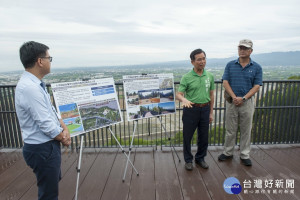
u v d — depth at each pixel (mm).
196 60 2504
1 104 3496
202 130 2768
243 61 2775
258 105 3562
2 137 3617
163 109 3121
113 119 2732
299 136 3695
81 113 2441
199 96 2623
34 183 2574
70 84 2391
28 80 1468
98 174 2742
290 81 3443
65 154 3324
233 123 2951
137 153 3330
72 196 2305
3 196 2320
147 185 2490
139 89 2920
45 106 1492
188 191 2365
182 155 3258
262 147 3553
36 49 1471
